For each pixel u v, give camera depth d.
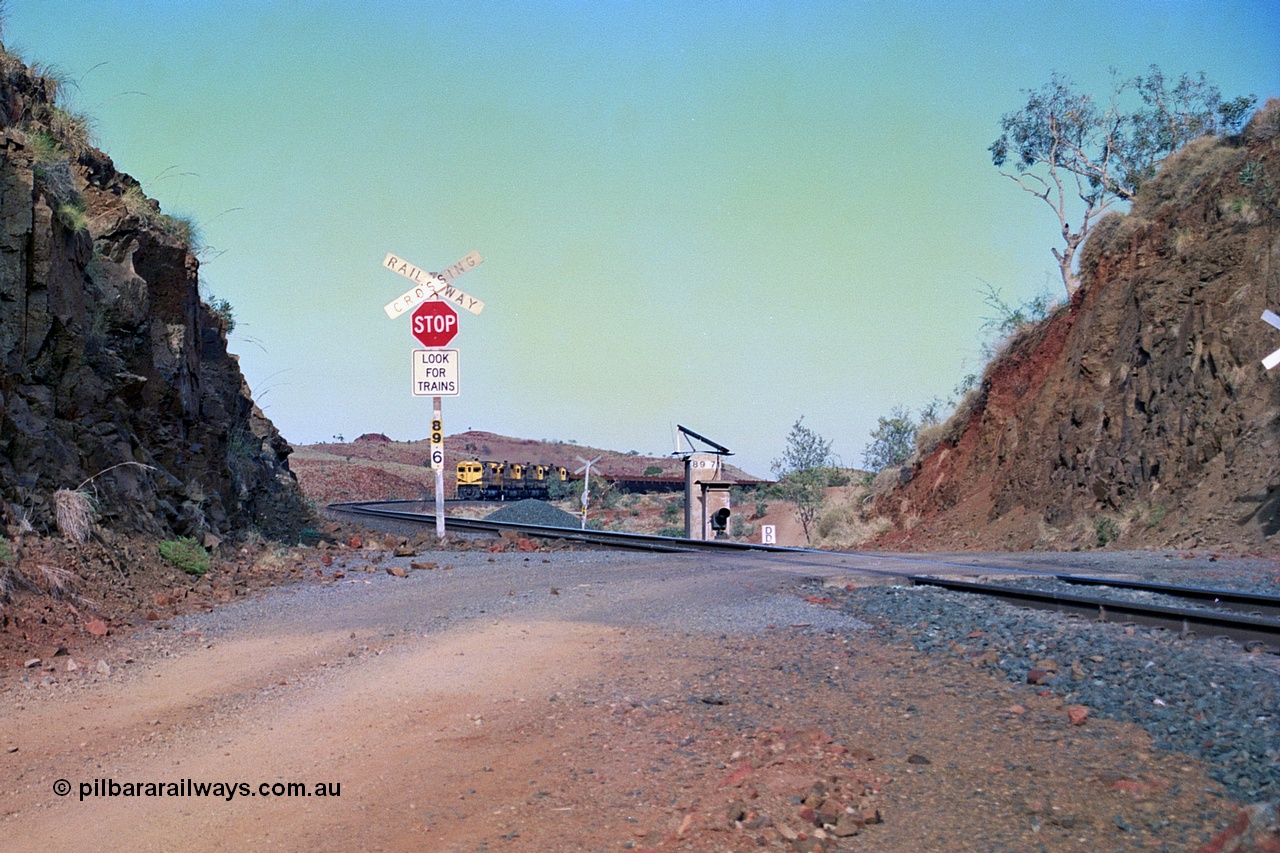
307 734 6.32
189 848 4.66
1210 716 6.52
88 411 13.41
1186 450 22.11
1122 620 10.60
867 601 11.98
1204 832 4.61
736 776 5.45
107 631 9.38
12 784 5.46
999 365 32.66
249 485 21.98
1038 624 9.93
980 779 5.45
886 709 6.88
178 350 17.20
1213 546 18.80
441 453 22.28
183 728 6.47
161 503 14.05
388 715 6.73
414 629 9.88
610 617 10.73
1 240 12.10
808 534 41.53
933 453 34.28
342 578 14.34
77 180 16.14
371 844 4.68
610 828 4.82
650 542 22.19
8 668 7.95
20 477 11.12
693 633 9.80
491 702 7.07
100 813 5.07
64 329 12.97
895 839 4.67
